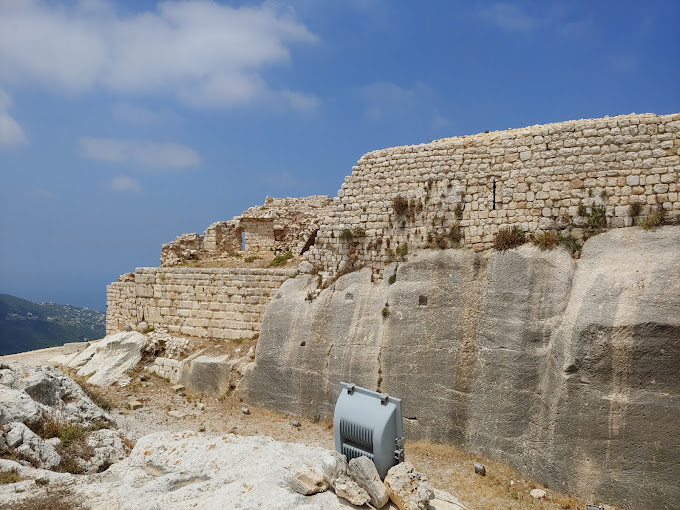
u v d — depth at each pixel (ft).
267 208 116.26
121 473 40.52
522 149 60.95
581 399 47.80
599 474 45.83
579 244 56.13
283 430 64.08
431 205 65.77
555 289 54.24
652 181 54.34
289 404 69.62
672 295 46.32
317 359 68.90
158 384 82.74
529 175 60.03
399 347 62.69
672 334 45.19
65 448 46.34
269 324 74.59
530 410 52.44
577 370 48.42
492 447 53.98
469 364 58.08
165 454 40.32
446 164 65.41
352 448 34.12
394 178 69.00
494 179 62.23
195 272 88.63
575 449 47.26
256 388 72.90
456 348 59.26
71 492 35.68
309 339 70.28
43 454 43.24
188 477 36.09
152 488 34.40
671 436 43.91
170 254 106.01
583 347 48.24
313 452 39.58
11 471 38.55
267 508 29.68
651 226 52.70
